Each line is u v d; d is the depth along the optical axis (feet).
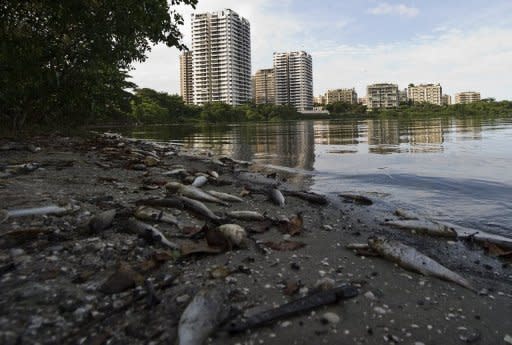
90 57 53.83
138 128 201.26
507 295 12.97
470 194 27.94
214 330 9.84
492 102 440.04
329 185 33.19
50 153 43.45
